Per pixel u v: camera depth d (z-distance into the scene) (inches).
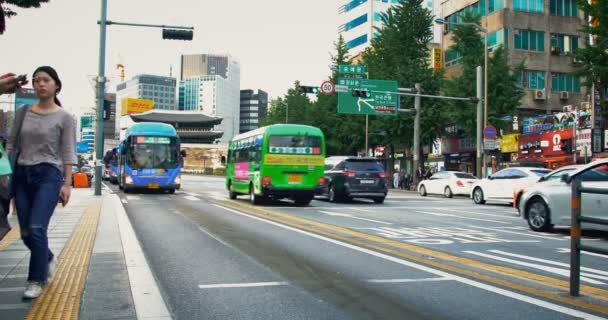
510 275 243.4
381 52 1718.8
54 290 203.2
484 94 1244.5
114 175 1604.3
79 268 248.7
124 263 263.1
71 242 330.3
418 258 289.0
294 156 705.0
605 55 858.8
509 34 1579.7
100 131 849.5
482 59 1298.0
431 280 231.5
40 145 188.1
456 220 534.9
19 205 189.0
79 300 188.9
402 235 395.9
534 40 1599.4
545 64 1596.9
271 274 244.4
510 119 1283.2
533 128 1369.3
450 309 184.1
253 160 737.0
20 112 191.2
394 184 1673.2
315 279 233.5
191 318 172.9
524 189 575.8
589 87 893.8
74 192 973.8
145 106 6309.1
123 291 205.5
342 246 332.5
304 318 173.3
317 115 2012.8
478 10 1696.6
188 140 5364.2
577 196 201.9
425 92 1487.5
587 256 308.0
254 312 180.2
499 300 196.4
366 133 1659.7
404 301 195.3
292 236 380.8
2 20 157.5
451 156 1722.4
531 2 1609.3
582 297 201.2
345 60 2025.1
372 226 457.4
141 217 523.2
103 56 848.9
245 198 903.1
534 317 173.9
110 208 602.5
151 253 302.7
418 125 1366.9
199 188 1371.8
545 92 1588.3
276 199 861.8
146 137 1012.5
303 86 1131.9
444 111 1401.3
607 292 210.8
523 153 1379.2
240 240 358.6
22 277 225.0
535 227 448.5
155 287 213.2
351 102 1286.9
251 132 783.1
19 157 188.4
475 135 1332.4
